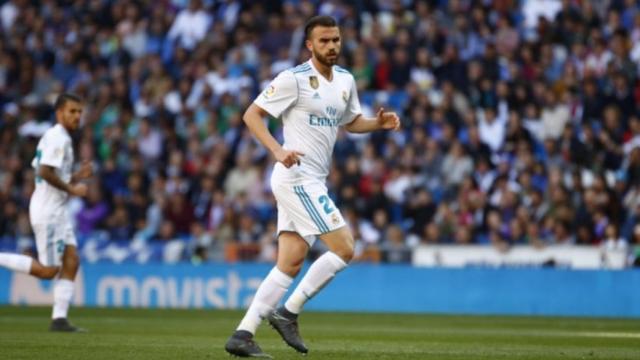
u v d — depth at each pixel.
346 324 47.47
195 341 33.09
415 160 69.62
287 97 26.42
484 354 28.80
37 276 38.22
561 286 59.09
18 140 79.81
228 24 82.88
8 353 27.41
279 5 83.31
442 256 62.12
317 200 26.30
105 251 69.12
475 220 65.31
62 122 38.22
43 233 38.19
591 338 37.94
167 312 57.12
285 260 26.59
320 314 57.31
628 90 71.50
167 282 63.44
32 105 81.44
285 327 26.62
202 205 71.38
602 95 71.19
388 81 75.88
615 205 64.19
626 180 65.88
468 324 48.25
